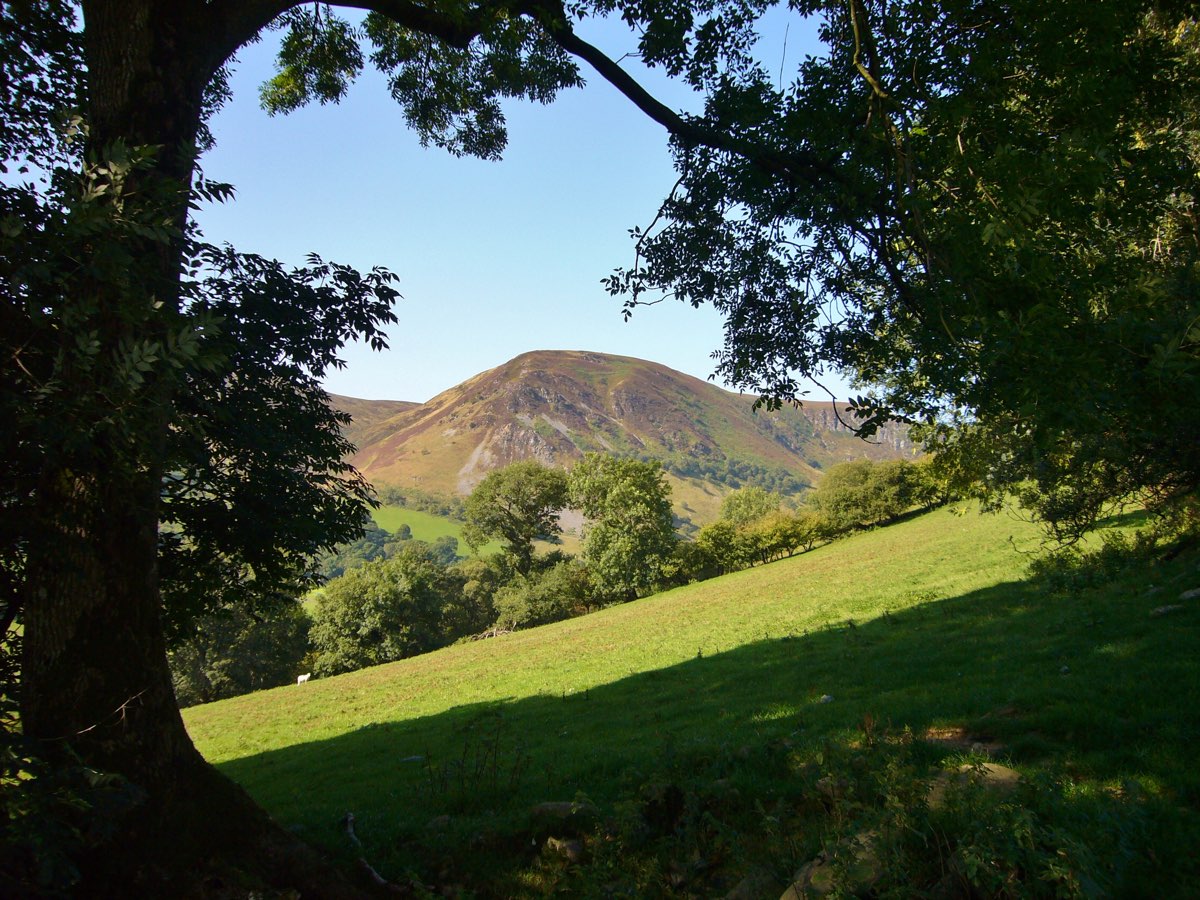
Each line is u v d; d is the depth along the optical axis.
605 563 72.69
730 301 9.15
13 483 6.20
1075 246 6.77
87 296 4.49
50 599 5.12
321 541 11.29
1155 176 6.34
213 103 11.13
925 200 5.77
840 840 4.68
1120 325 4.74
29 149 9.04
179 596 10.41
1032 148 6.24
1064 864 3.86
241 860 5.26
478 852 6.92
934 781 5.24
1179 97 7.03
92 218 4.01
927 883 4.46
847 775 5.83
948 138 6.29
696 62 8.18
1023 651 11.88
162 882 4.92
